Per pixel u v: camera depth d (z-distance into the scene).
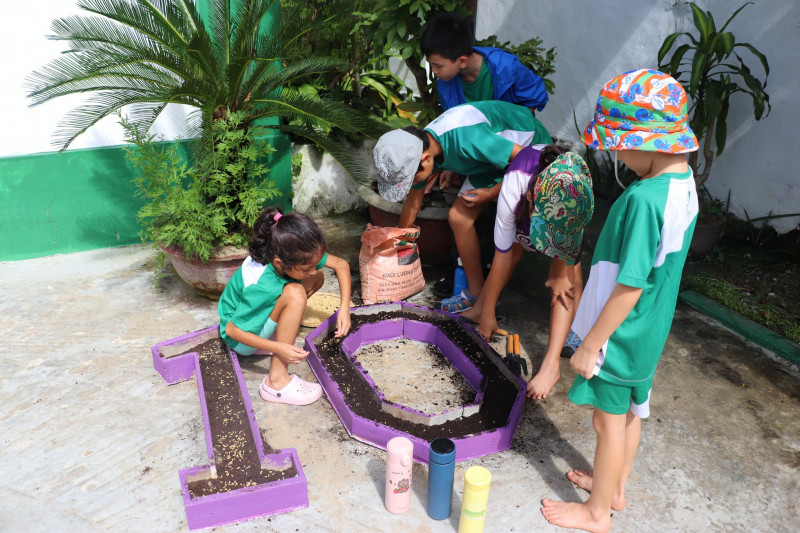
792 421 2.88
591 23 5.16
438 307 3.86
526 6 5.79
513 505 2.38
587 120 5.43
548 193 2.52
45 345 3.32
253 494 2.25
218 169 3.70
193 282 3.73
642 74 1.79
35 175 4.10
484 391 2.88
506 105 3.40
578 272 2.90
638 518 2.33
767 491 2.48
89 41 3.54
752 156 4.41
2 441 2.64
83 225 4.37
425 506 2.36
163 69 3.95
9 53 3.81
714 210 4.40
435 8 4.08
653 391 3.08
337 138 5.05
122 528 2.24
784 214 4.29
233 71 3.57
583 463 2.60
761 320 3.64
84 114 3.75
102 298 3.82
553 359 2.84
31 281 4.00
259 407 2.88
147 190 3.70
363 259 3.80
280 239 2.61
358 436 2.68
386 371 3.18
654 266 1.88
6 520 2.26
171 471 2.50
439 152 3.19
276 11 4.32
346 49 5.23
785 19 3.99
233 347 3.09
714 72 4.45
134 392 2.98
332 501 2.37
